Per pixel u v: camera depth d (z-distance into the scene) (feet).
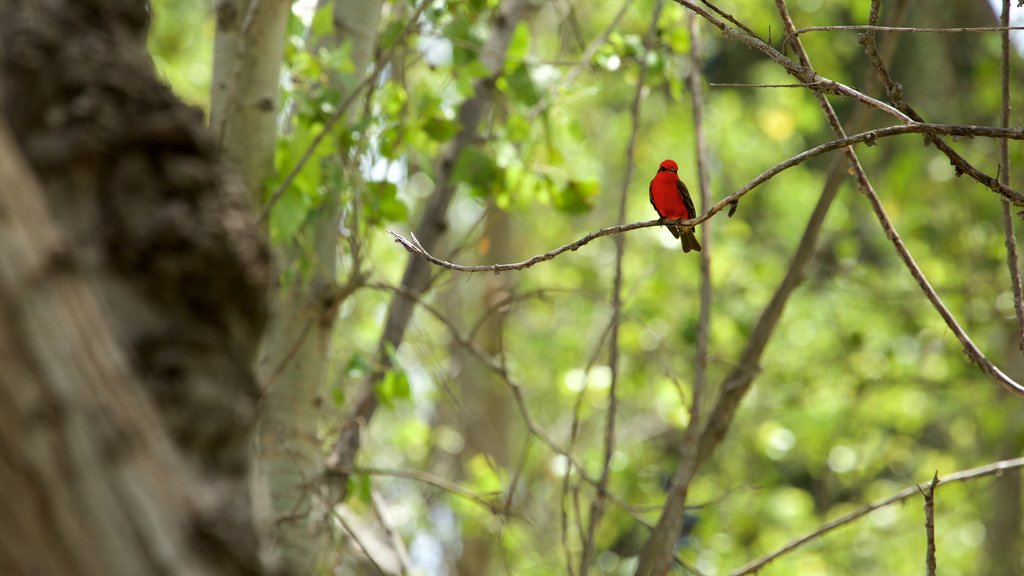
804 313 64.39
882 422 66.85
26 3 10.23
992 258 61.31
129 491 8.43
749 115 74.84
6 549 8.16
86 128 9.72
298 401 28.89
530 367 78.02
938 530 69.00
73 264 8.59
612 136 78.18
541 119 38.17
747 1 57.88
